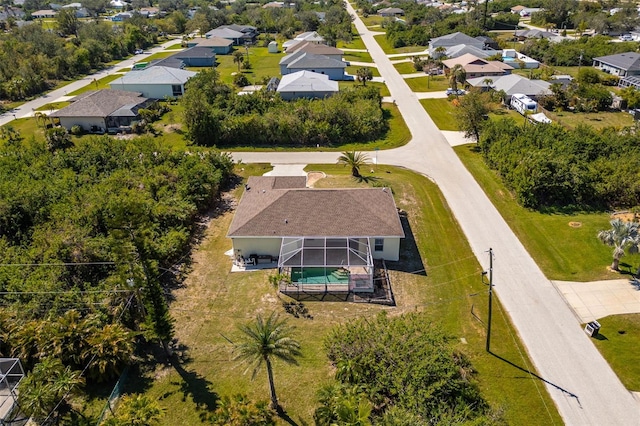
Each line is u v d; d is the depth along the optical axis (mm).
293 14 155875
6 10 189000
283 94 75812
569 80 83625
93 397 26047
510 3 181125
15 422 24531
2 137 62312
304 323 31172
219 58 114875
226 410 23719
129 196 42344
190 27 153125
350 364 24922
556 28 146375
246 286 34938
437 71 94688
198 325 31234
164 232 39625
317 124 61594
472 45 108812
